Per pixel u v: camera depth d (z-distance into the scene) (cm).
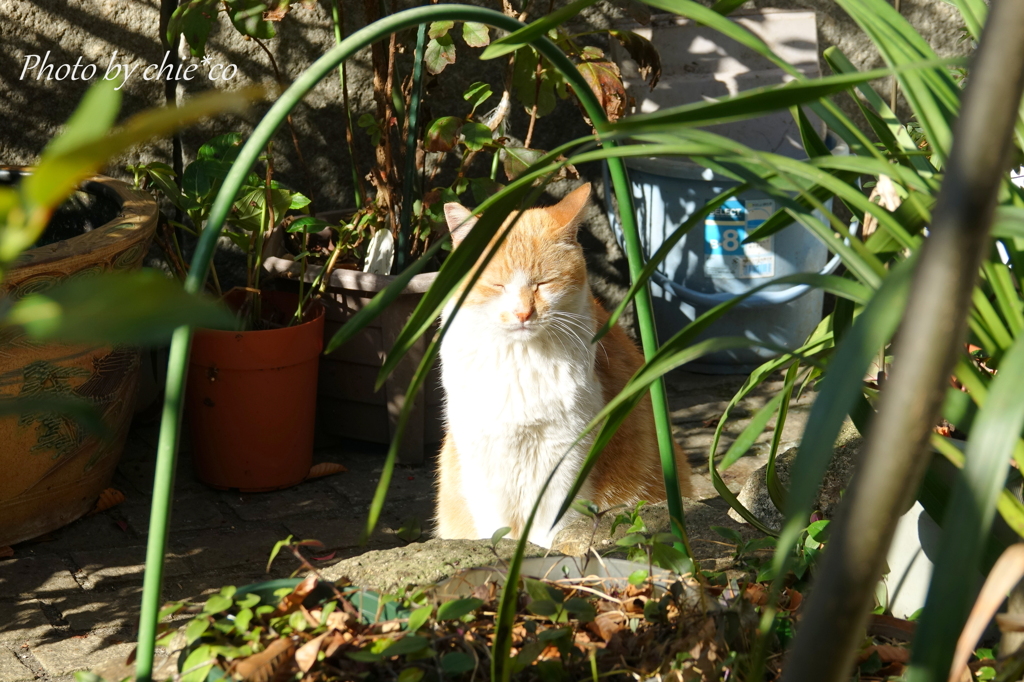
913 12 439
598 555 128
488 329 235
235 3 287
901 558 149
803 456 58
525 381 231
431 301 97
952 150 54
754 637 106
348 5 363
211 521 285
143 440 337
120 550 262
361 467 329
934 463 113
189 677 98
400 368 320
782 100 63
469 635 105
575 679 104
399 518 295
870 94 129
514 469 242
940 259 54
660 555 115
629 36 336
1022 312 95
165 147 351
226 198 89
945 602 60
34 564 252
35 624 224
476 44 318
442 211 334
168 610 111
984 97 52
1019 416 58
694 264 394
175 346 91
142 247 263
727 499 134
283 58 359
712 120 62
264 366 291
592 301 264
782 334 415
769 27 411
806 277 82
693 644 102
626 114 357
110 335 31
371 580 138
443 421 337
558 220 247
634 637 108
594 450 104
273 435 300
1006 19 52
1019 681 96
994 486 59
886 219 84
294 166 374
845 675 63
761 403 394
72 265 231
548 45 114
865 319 61
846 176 110
